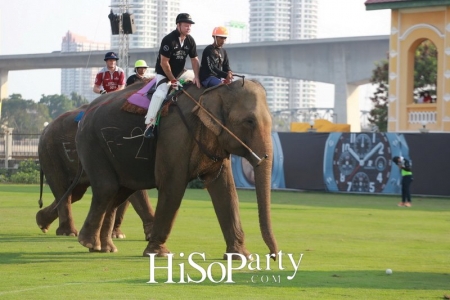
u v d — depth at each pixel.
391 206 69.94
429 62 131.62
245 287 26.41
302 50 187.50
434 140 83.94
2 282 26.97
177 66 34.00
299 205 69.56
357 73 183.75
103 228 35.59
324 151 90.50
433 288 26.72
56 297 24.23
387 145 86.56
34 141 143.50
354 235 44.09
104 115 34.88
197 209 61.56
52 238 40.84
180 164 32.88
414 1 100.69
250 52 192.12
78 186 42.78
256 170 31.05
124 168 34.66
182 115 32.81
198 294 25.05
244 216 55.94
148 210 40.56
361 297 24.91
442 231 47.25
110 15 109.00
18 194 78.12
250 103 31.72
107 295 24.66
